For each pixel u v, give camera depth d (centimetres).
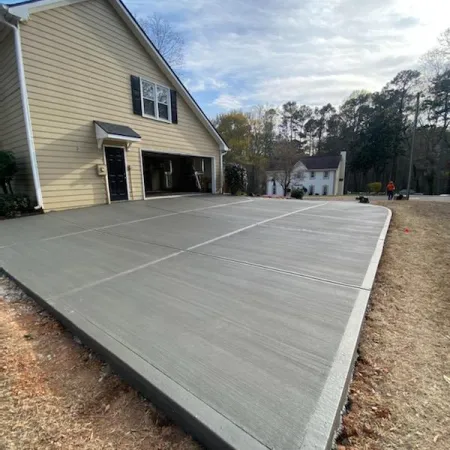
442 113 2906
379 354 177
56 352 181
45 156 670
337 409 123
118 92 833
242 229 509
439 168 3083
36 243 415
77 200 746
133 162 898
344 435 121
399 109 3259
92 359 174
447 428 126
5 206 608
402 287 286
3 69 673
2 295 263
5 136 746
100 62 776
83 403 142
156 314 207
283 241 425
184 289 252
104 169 803
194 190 1345
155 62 950
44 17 645
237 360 155
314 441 108
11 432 125
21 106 638
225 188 1378
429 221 692
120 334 181
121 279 277
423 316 228
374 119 3362
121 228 516
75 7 708
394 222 636
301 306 219
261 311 211
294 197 1611
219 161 1322
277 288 253
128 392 148
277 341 173
